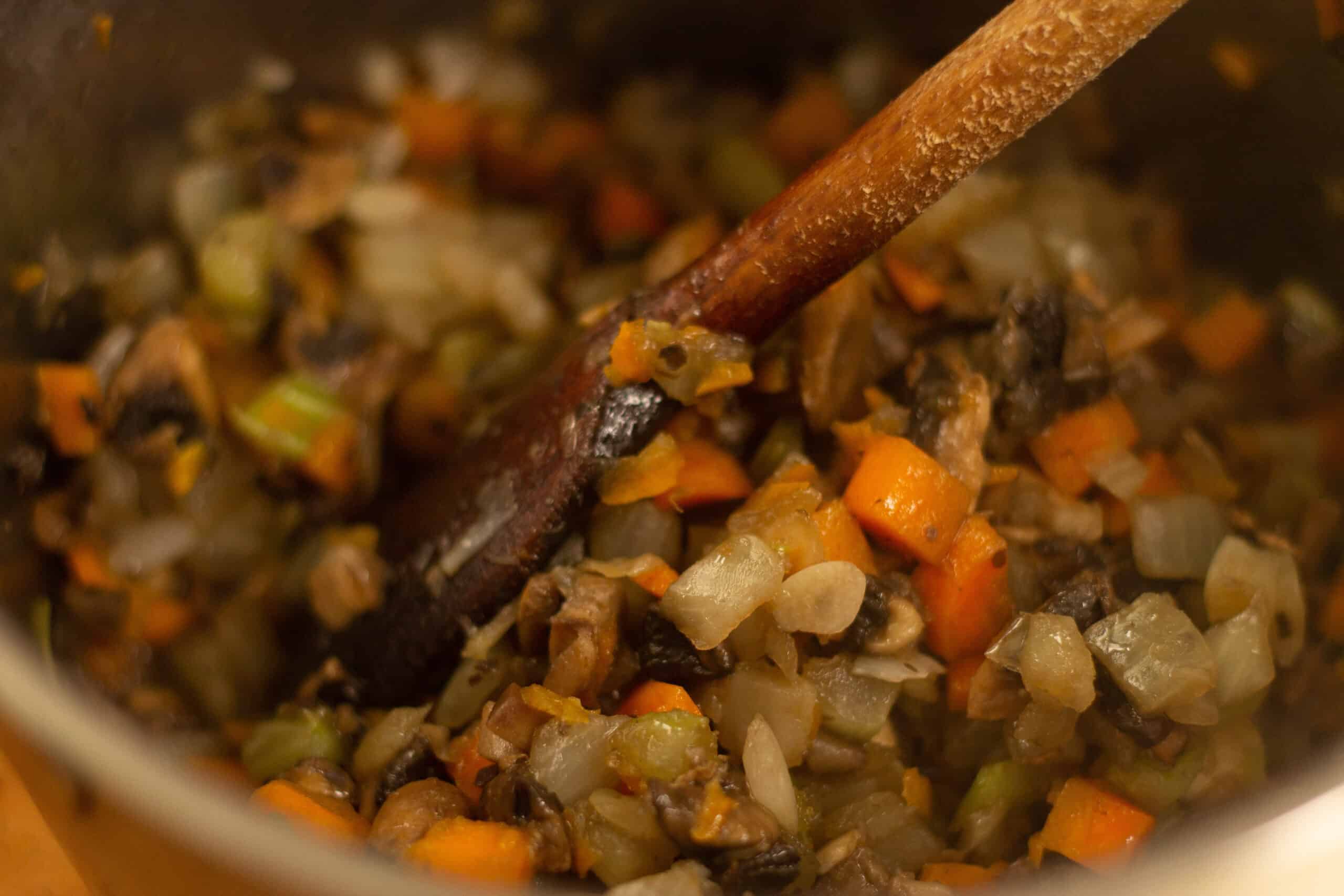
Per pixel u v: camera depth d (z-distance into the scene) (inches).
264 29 11.6
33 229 10.9
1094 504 11.3
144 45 11.2
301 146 12.4
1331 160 10.6
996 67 9.4
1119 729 10.3
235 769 11.0
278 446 12.1
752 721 10.1
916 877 10.3
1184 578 11.0
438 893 8.0
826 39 12.1
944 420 11.0
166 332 11.8
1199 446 11.6
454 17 12.1
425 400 12.7
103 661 11.2
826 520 10.5
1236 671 10.5
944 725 10.7
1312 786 8.3
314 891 8.0
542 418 10.6
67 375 11.3
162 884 8.6
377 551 11.3
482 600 10.6
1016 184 12.0
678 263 12.8
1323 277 10.9
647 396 10.4
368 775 10.6
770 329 10.5
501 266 13.0
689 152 12.8
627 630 10.4
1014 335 11.3
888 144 9.7
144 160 11.6
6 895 10.4
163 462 11.7
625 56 12.4
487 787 10.0
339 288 12.8
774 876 9.6
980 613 10.6
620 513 10.6
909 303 11.7
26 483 10.9
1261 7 10.4
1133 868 8.1
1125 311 11.9
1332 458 11.1
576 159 12.9
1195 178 11.4
